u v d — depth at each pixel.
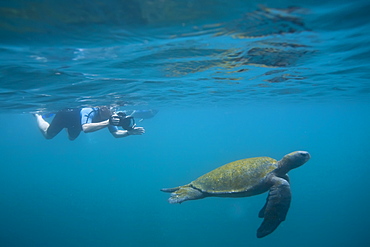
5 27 1.48
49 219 7.89
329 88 4.84
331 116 18.23
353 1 1.39
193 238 5.77
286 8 1.44
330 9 1.47
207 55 2.22
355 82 4.05
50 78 2.64
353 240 5.14
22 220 7.89
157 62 2.34
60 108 5.05
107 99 4.38
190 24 1.56
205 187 2.18
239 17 1.52
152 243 5.62
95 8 1.33
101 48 1.85
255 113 15.07
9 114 7.29
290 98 6.89
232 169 2.25
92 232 6.44
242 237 5.70
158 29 1.59
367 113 14.82
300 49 2.17
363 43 2.04
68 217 8.06
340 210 7.09
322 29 1.73
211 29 1.65
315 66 2.83
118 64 2.32
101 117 3.08
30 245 5.80
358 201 7.78
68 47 1.79
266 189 2.13
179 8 1.39
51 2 1.27
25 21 1.42
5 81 2.66
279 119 23.06
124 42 1.76
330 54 2.34
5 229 7.00
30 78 2.59
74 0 1.27
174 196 2.15
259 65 2.70
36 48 1.78
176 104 7.29
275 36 1.83
